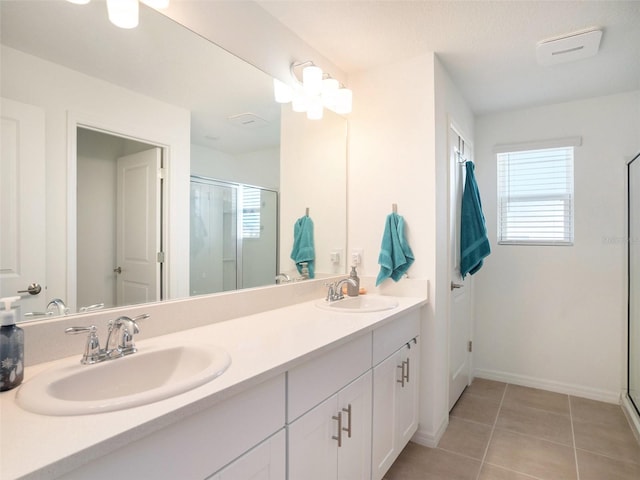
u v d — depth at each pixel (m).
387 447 1.71
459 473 1.84
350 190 2.43
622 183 2.62
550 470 1.86
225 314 1.57
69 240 1.13
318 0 1.67
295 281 2.05
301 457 1.13
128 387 1.02
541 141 2.88
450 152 2.39
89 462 0.63
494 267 3.08
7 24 0.99
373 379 1.57
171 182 1.45
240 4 1.65
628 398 2.49
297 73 1.97
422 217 2.15
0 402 0.78
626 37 1.92
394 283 2.23
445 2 1.66
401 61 2.22
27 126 1.04
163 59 1.40
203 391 0.83
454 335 2.58
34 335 1.00
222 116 1.64
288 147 2.00
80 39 1.15
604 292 2.69
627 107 2.61
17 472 0.54
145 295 1.35
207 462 0.83
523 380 2.96
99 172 1.21
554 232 2.87
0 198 0.98
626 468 1.87
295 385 1.11
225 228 1.68
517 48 2.05
